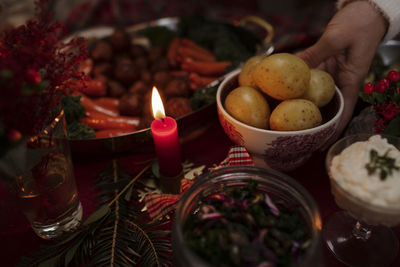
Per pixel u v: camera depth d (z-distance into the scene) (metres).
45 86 0.35
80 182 0.53
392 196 0.35
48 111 0.39
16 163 0.38
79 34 0.80
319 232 0.34
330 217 0.47
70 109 0.57
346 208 0.38
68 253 0.42
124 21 1.16
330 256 0.43
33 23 0.39
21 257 0.43
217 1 1.35
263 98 0.48
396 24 0.50
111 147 0.54
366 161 0.37
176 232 0.34
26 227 0.48
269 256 0.33
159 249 0.43
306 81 0.45
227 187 0.41
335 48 0.52
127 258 0.42
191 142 0.59
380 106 0.47
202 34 0.81
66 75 0.41
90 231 0.45
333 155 0.41
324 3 1.08
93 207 0.50
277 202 0.40
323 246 0.44
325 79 0.48
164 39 0.82
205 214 0.36
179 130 0.56
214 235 0.34
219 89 0.50
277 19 1.03
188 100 0.62
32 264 0.42
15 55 0.36
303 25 1.00
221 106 0.48
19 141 0.34
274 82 0.45
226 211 0.37
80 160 0.56
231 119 0.46
